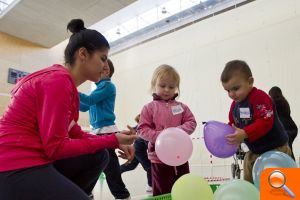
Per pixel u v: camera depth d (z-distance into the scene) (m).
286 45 3.53
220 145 1.47
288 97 3.41
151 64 4.99
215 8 4.26
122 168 2.84
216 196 1.08
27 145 0.86
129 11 4.44
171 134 1.46
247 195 1.02
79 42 1.07
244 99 1.66
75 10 3.67
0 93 4.14
